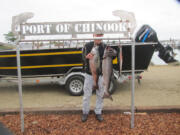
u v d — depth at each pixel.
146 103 4.83
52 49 5.54
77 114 3.81
